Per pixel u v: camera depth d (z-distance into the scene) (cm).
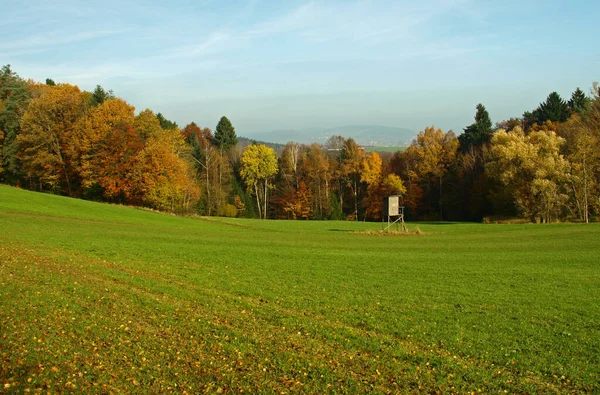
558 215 7906
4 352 1311
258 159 11744
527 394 1291
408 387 1302
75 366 1279
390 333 1778
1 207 5544
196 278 2620
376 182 11638
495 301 2334
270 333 1683
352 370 1392
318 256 3781
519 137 8094
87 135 8262
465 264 3528
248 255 3650
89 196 8956
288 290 2448
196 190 9431
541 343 1703
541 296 2453
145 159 8231
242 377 1301
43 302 1805
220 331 1664
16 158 8894
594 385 1352
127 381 1227
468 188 10338
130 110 9119
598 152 7475
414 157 11638
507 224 7444
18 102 9056
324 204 11862
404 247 4716
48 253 2959
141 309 1869
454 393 1279
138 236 4450
